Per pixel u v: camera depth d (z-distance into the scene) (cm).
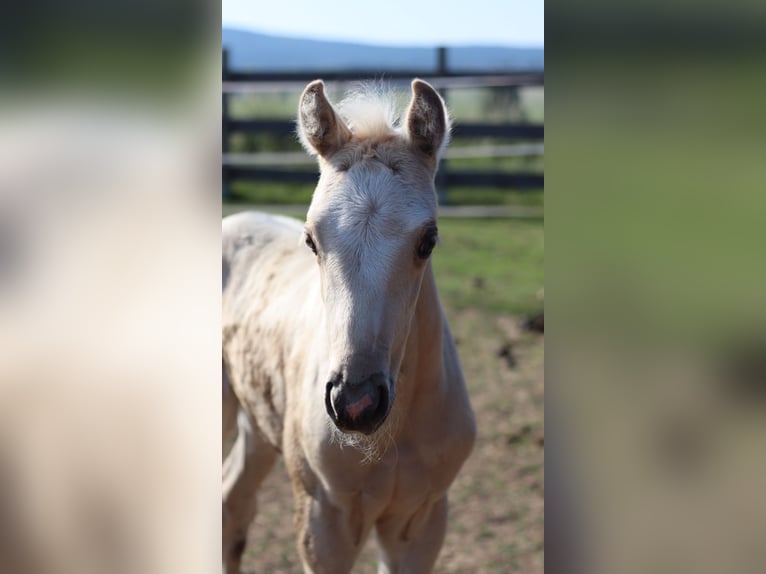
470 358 591
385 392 213
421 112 237
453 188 1085
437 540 290
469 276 770
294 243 362
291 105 1334
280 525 413
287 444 294
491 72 1154
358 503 272
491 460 459
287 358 307
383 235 216
